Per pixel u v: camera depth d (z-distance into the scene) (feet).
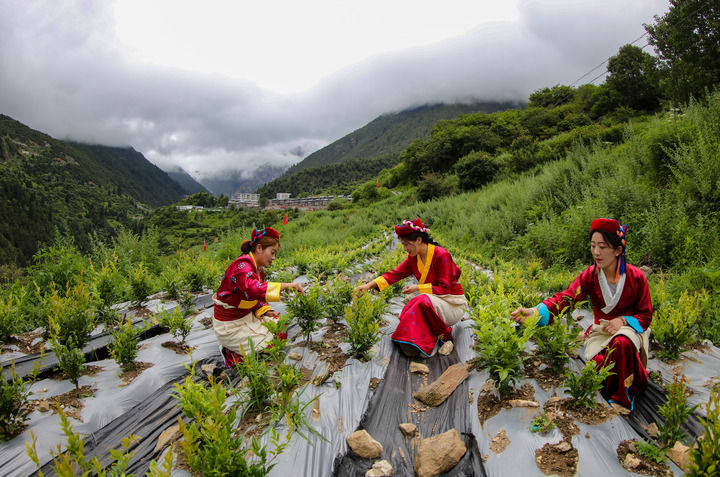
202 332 16.21
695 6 58.54
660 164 32.81
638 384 9.86
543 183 49.98
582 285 11.27
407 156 204.03
